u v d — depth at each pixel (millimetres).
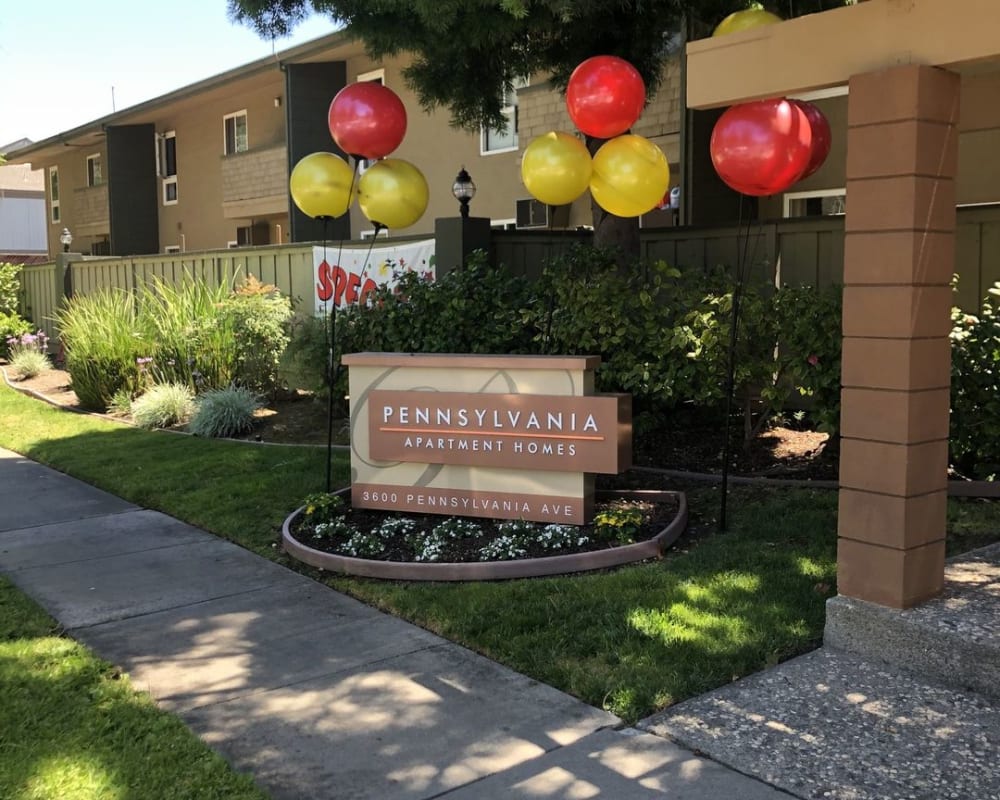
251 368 11133
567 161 5461
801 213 11891
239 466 8203
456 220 9102
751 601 4598
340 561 5445
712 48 4371
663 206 12859
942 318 3971
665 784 3129
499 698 3820
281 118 21312
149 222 26906
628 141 5480
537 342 7723
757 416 8336
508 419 5781
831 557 5145
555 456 5676
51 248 33562
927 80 3736
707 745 3359
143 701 3799
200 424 9883
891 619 3910
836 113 11117
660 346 7012
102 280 16547
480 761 3322
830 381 6508
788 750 3301
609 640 4234
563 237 9961
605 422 5527
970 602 4051
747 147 4551
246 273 12883
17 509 7320
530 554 5348
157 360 11859
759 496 6441
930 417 3969
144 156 26688
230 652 4363
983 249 7566
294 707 3781
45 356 16281
